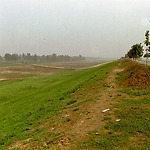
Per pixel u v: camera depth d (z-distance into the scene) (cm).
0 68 13750
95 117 840
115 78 2089
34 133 914
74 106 1244
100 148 521
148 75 1550
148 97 1048
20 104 2133
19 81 5756
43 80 4884
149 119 687
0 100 2762
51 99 1880
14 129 1173
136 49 4831
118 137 573
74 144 581
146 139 532
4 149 793
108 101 1113
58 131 785
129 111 829
